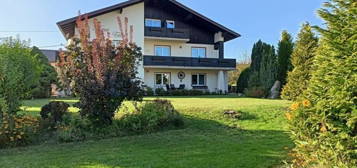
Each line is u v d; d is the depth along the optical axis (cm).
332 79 404
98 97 832
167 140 780
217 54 2686
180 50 2608
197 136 824
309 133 432
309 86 452
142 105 976
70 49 848
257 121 982
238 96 2061
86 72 827
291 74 1327
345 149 381
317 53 448
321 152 421
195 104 1249
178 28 2586
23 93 946
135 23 2391
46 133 827
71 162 588
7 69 850
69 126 836
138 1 2344
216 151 657
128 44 885
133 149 691
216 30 2642
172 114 951
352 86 379
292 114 463
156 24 2534
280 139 779
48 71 2019
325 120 404
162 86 2470
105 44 847
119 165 561
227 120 985
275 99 1648
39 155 654
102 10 2242
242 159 590
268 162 569
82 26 854
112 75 830
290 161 568
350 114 379
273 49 2048
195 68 2506
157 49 2552
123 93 845
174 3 2436
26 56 1002
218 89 2600
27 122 827
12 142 748
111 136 838
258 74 2080
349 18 401
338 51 401
